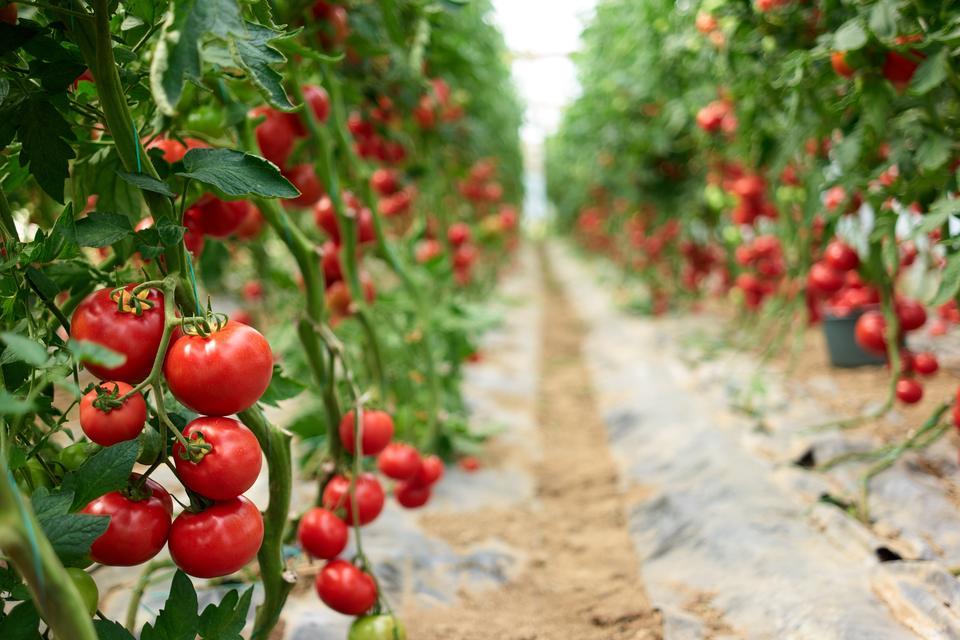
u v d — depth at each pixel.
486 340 5.49
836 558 1.88
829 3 1.82
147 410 0.97
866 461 2.41
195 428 0.91
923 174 1.57
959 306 1.74
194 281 0.98
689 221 5.28
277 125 1.47
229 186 0.89
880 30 1.37
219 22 0.69
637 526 2.37
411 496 1.90
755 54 2.32
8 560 0.85
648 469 2.81
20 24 0.91
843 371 3.62
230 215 1.29
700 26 2.75
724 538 2.07
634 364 4.44
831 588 1.70
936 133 1.55
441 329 3.03
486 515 2.52
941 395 2.96
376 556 2.06
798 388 3.40
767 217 3.96
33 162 0.92
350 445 1.54
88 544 0.79
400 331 2.69
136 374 0.90
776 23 2.09
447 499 2.61
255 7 1.03
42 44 0.89
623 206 7.49
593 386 4.42
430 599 1.95
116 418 0.87
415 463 1.79
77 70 0.92
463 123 4.00
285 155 1.50
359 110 2.55
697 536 2.14
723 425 3.05
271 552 1.23
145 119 1.18
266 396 1.24
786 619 1.64
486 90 4.81
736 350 4.36
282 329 2.66
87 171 1.22
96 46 0.86
